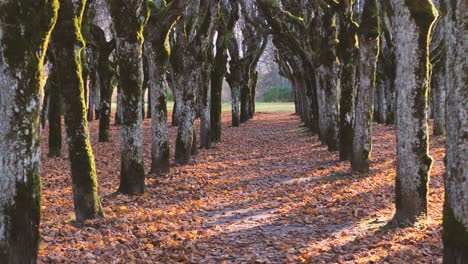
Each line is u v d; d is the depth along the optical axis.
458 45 4.47
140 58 11.76
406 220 8.98
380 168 15.86
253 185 14.23
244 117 40.19
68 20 8.55
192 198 12.42
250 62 38.09
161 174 15.25
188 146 17.88
